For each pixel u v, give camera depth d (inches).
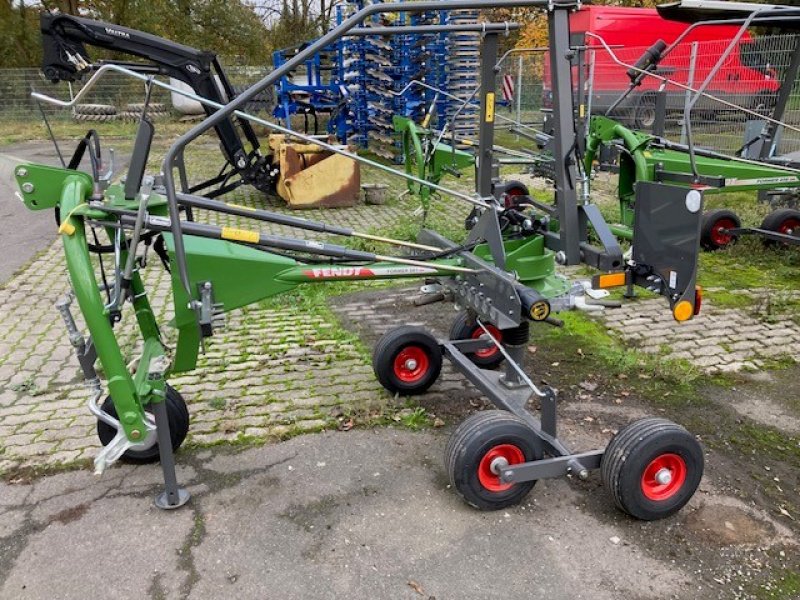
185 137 116.0
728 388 189.6
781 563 122.6
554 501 138.7
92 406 129.8
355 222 380.2
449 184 483.2
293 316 240.7
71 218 120.5
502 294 141.6
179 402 150.4
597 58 605.3
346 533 129.2
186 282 121.4
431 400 181.2
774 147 327.0
